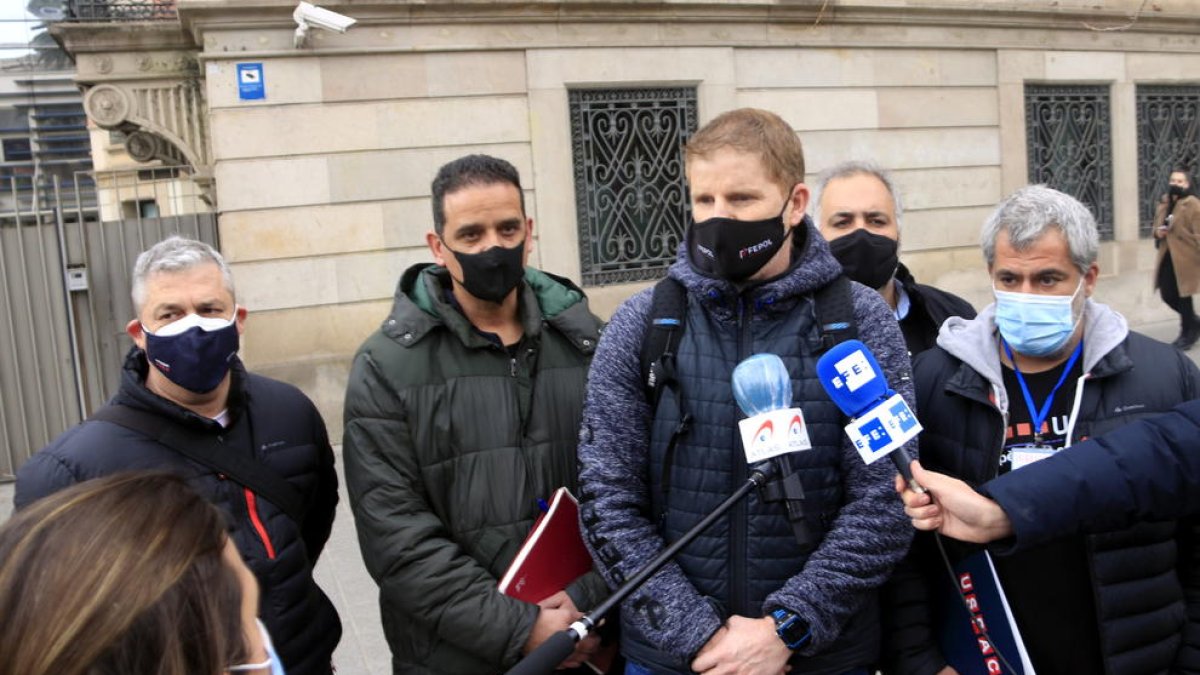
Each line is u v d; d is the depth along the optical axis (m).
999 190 9.61
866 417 1.70
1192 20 10.53
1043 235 1.91
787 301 1.92
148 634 0.84
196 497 0.98
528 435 2.29
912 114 9.10
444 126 7.48
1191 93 11.05
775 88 8.48
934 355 2.16
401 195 7.41
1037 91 9.93
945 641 2.11
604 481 1.95
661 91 8.15
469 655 2.15
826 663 1.88
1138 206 10.70
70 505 0.91
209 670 0.89
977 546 1.91
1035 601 1.94
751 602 1.85
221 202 7.07
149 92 7.66
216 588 0.92
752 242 1.83
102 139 12.71
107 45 7.53
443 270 2.40
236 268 7.12
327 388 7.32
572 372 2.37
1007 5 9.34
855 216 2.88
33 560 0.86
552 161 7.76
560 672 2.17
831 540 1.83
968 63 9.35
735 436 1.87
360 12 7.14
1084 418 1.94
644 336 2.00
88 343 7.28
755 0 8.15
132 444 2.03
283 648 2.08
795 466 1.84
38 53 13.12
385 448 2.17
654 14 7.86
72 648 0.81
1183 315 9.15
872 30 8.81
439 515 2.21
